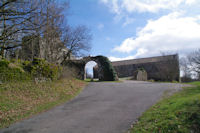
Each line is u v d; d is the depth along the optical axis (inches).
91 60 1103.0
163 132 172.6
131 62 1766.7
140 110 288.7
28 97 394.3
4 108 297.7
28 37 523.2
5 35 471.8
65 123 243.8
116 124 225.9
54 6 652.1
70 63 1077.8
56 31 726.5
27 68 510.0
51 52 757.3
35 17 467.2
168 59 1338.6
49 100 415.5
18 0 385.4
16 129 225.9
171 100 306.8
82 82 818.2
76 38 919.0
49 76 581.0
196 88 444.5
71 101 426.0
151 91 503.2
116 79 1056.2
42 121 258.4
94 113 291.7
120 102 373.4
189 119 179.3
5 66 432.5
